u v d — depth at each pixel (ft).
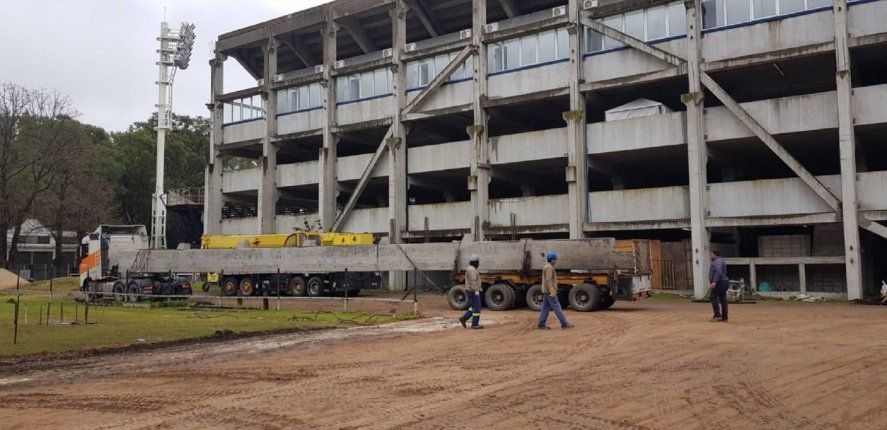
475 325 55.21
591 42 108.17
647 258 76.28
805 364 34.35
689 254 102.12
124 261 100.99
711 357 37.06
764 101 92.53
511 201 115.75
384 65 129.90
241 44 151.43
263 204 144.15
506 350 41.50
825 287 93.66
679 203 99.81
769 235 107.86
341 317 66.95
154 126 242.99
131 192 218.18
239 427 22.86
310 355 40.40
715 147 100.78
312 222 140.56
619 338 46.52
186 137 246.88
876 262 99.76
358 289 103.65
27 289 131.44
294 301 95.86
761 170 118.42
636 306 79.71
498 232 115.34
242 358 39.32
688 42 97.25
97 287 98.89
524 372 33.37
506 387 29.50
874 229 83.46
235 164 260.21
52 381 31.81
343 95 137.18
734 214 94.22
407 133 130.00
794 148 101.91
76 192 183.01
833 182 88.02
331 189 136.46
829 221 86.79
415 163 127.85
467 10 132.57
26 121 173.37
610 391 28.35
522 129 130.52
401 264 83.41
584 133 107.14
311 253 91.91
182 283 96.73
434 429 22.48
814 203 89.20
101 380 32.01
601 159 111.34
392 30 139.23
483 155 116.78
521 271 74.43
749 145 99.86
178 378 32.48
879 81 103.55
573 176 105.29
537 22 111.45
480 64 117.39
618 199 104.53
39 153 170.81
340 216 134.10
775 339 44.42
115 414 24.89
